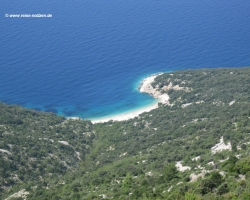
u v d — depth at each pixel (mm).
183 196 77625
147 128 173250
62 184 122562
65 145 157750
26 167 135750
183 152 122438
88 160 149250
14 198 114562
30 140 155125
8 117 175000
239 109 161625
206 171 93688
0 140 149500
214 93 196000
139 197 89250
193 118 168375
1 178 126500
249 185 72688
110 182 111562
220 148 116000
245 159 84938
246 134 119125
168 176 98312
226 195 72062
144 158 128750
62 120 191750
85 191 109000
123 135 168750
